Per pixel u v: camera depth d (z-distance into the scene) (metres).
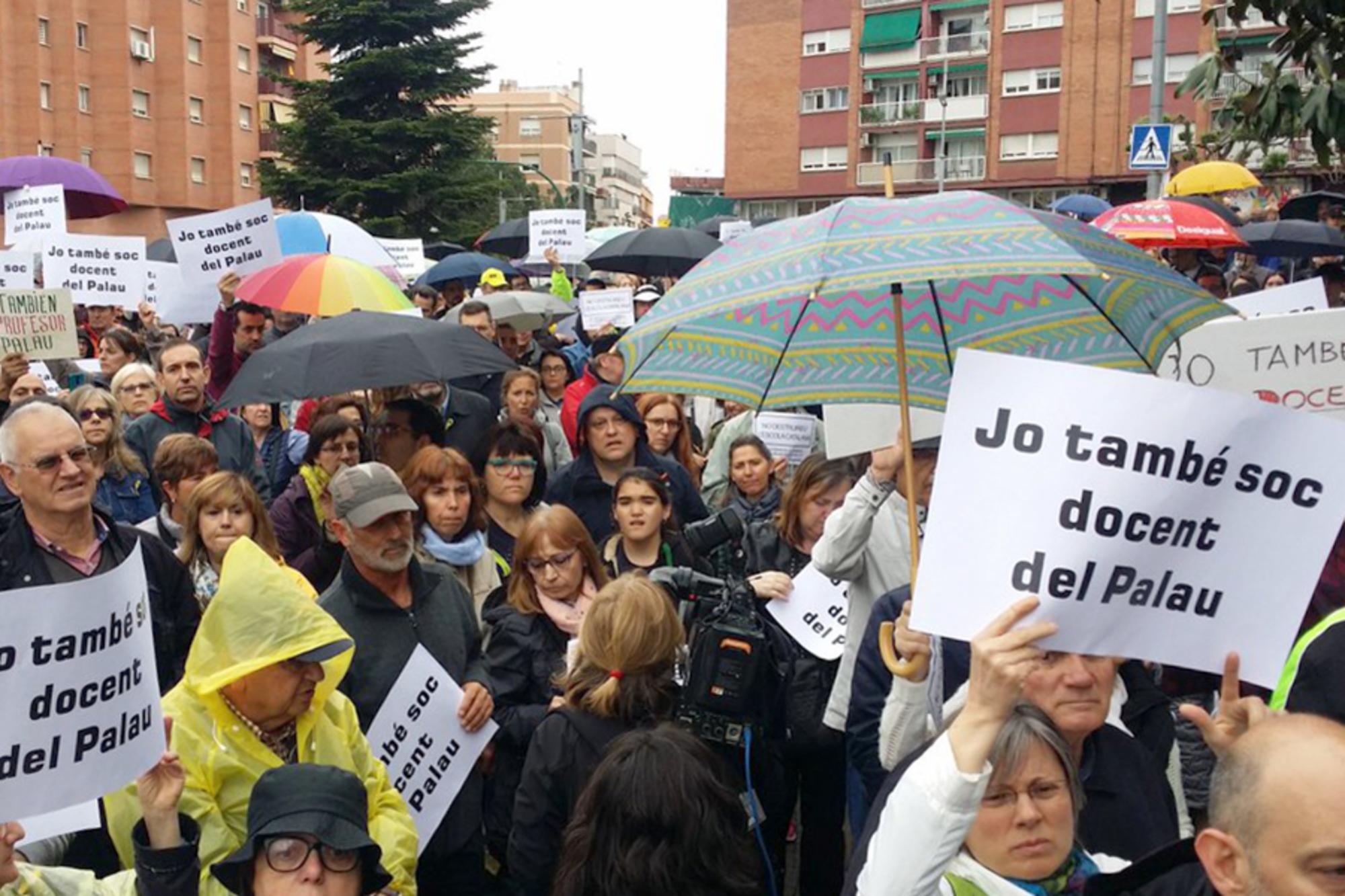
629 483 5.67
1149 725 3.44
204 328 12.93
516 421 6.44
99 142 54.44
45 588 2.79
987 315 3.80
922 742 3.41
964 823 2.23
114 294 10.49
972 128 56.75
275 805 3.12
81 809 3.25
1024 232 3.03
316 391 6.54
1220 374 4.80
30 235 11.15
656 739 3.28
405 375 6.63
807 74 61.31
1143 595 2.35
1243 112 6.81
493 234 20.80
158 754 3.01
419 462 5.76
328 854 3.08
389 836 3.85
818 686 5.00
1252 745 1.90
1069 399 2.34
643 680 4.02
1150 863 2.37
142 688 2.98
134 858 3.24
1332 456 2.37
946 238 3.02
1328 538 2.39
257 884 3.10
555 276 17.27
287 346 6.77
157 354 11.06
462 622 4.86
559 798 4.00
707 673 4.15
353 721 3.99
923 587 2.34
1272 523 2.38
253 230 8.98
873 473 4.52
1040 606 2.33
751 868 3.22
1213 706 3.71
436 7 44.78
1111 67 52.66
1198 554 2.36
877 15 58.78
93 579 2.86
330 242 12.46
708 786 3.20
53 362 9.91
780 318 3.89
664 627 4.04
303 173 44.19
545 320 11.60
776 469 7.55
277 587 3.67
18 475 4.44
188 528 5.34
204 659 3.62
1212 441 2.35
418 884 4.61
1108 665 2.79
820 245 3.08
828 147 61.09
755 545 5.72
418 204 43.94
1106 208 20.08
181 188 57.12
